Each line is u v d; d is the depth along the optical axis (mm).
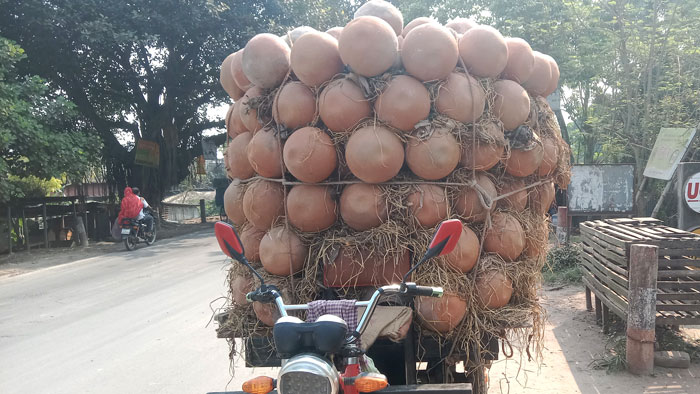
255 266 3281
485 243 3086
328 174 2967
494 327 2986
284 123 3023
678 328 5402
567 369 4777
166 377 4934
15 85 13109
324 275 2979
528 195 3447
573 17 14180
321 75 2928
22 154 13461
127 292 8773
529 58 3258
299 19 21688
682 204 6551
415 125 2865
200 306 7566
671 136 8945
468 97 2893
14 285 10008
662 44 11328
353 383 2234
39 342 6109
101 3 16938
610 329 5824
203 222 27156
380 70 2852
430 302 2854
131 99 21641
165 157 22469
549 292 7887
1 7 15336
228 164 3619
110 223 19281
